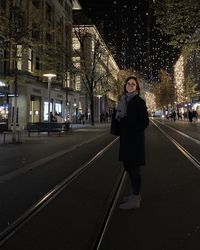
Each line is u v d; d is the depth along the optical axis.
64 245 5.23
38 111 46.25
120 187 9.29
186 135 30.02
